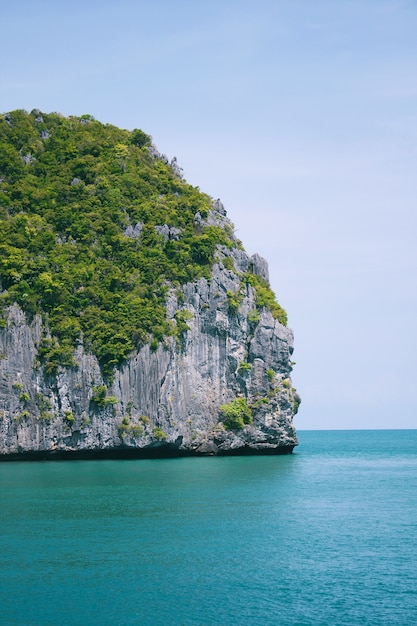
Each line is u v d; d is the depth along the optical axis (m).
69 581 49.31
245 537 61.31
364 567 53.19
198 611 44.78
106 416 118.25
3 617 43.59
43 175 144.50
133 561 53.69
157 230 137.88
